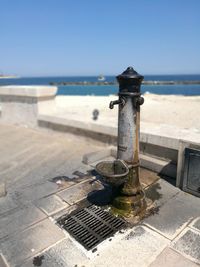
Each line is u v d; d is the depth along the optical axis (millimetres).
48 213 1824
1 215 1806
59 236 1569
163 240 1511
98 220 1729
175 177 2350
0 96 4730
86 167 2676
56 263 1350
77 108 6238
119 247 1460
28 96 4176
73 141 3617
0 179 2416
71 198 2033
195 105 7121
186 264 1323
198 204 1917
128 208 1786
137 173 1803
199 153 1944
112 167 1862
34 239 1542
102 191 2141
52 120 3889
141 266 1317
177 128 2877
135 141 1722
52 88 4238
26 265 1340
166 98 10383
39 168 2672
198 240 1508
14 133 4109
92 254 1409
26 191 2166
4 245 1491
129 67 1659
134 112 1667
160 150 2564
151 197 2025
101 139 3268
